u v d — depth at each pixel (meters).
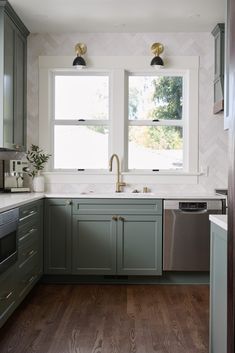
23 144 3.98
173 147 4.22
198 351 2.26
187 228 3.58
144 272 3.58
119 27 3.91
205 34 4.06
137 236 3.59
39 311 2.89
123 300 3.16
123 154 4.10
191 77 4.07
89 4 3.32
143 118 4.21
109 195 3.59
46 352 2.23
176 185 4.11
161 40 4.07
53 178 4.12
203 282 3.67
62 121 4.20
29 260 3.08
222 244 1.81
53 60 4.07
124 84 4.10
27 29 3.93
